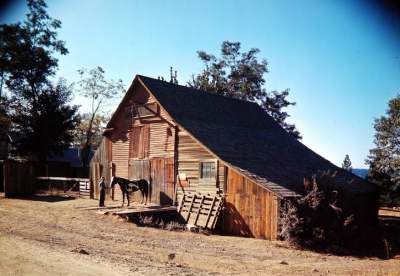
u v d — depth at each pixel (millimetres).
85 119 67000
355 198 26469
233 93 58750
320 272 13375
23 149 48594
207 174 25297
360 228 21953
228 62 59406
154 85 30312
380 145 43062
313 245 19547
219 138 27578
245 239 21203
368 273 13383
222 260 14734
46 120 48406
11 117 48781
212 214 23766
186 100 31109
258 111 38375
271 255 16844
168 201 27672
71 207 26391
